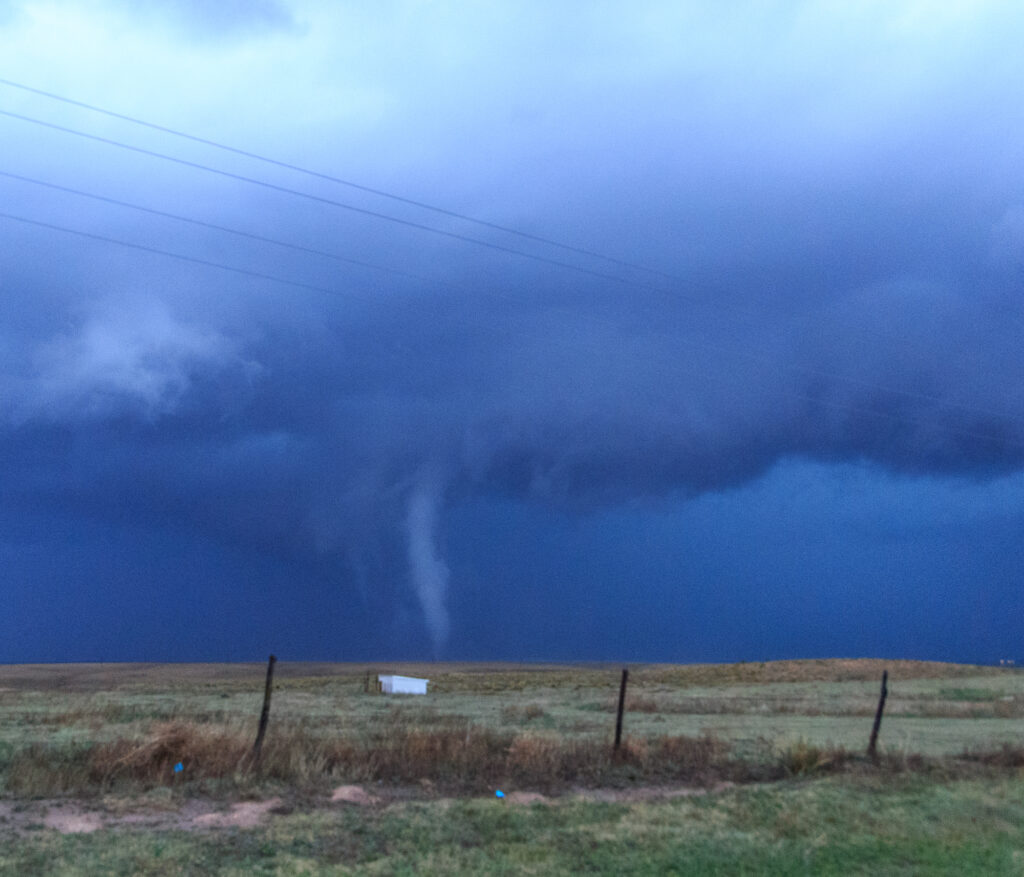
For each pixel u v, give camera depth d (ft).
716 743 55.62
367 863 31.63
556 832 36.17
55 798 38.32
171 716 76.23
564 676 226.17
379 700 124.67
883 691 54.65
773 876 31.55
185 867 30.01
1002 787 45.75
